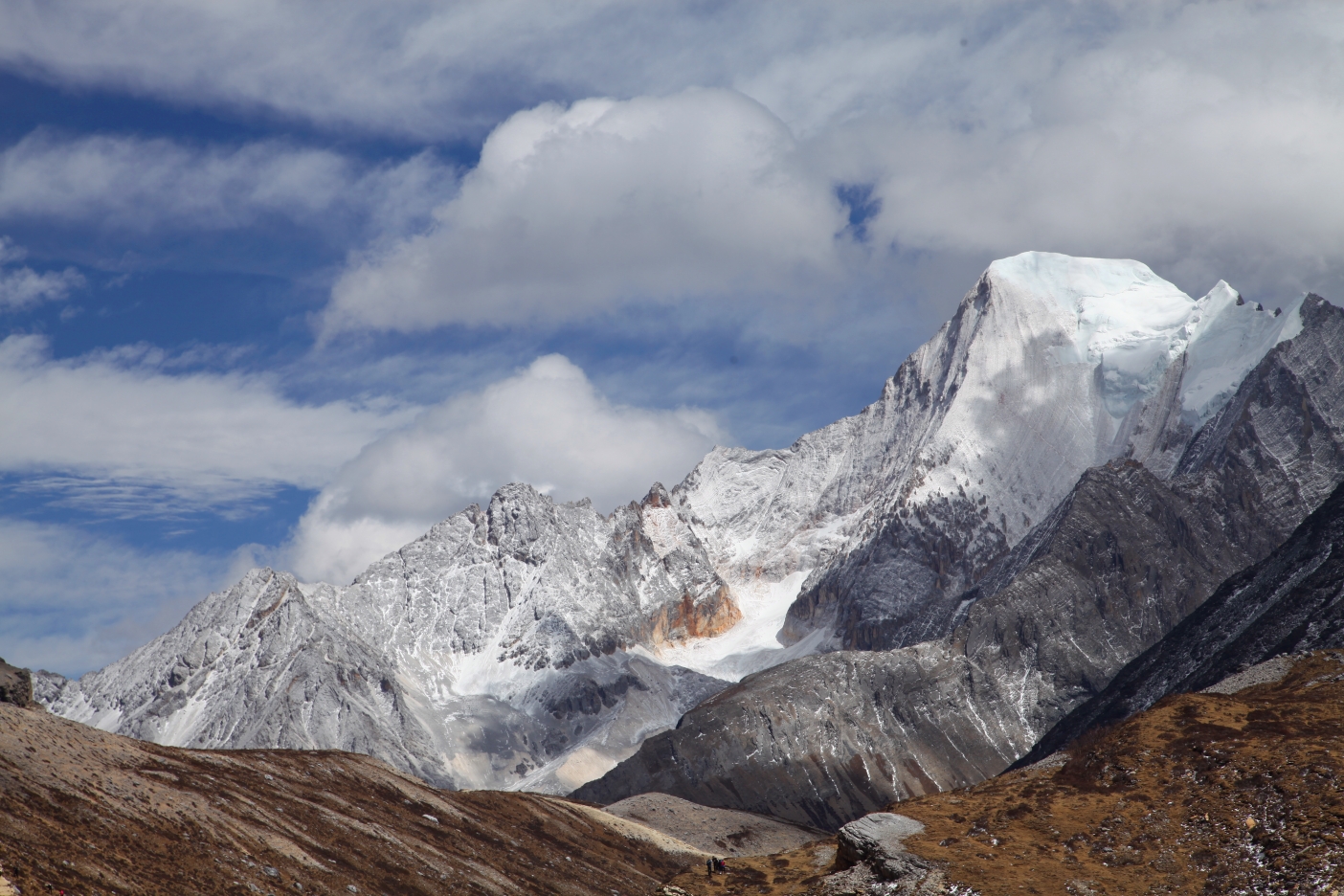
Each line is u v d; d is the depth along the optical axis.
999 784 108.06
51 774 100.06
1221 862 88.75
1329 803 90.44
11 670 117.44
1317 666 113.19
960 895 89.88
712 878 108.00
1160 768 101.12
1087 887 89.06
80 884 82.56
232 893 95.94
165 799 108.62
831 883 97.38
